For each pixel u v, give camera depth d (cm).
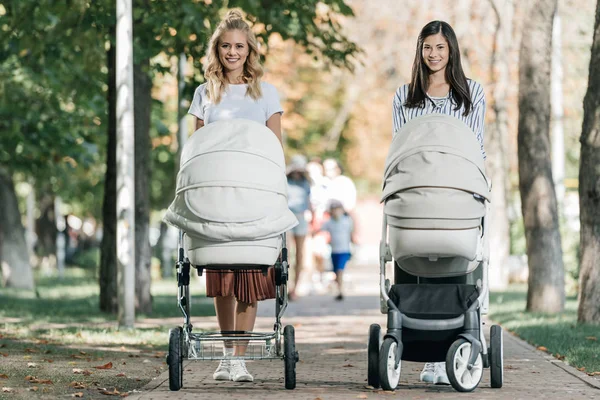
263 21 3650
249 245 1639
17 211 6116
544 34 3550
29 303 4309
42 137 4797
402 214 1634
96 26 3572
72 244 12369
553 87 5491
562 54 5622
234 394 1681
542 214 3619
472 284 1716
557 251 3638
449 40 1712
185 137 4903
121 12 2897
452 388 1766
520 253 6344
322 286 5238
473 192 1631
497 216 5522
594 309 2988
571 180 5897
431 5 5309
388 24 5803
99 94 4284
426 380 1830
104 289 3703
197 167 1644
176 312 3669
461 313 1686
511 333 2934
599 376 1958
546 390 1756
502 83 5244
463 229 1628
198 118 1777
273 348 1908
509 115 5950
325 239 5238
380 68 6025
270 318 3541
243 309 1797
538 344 2531
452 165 1630
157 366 2116
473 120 1734
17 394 1680
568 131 6078
